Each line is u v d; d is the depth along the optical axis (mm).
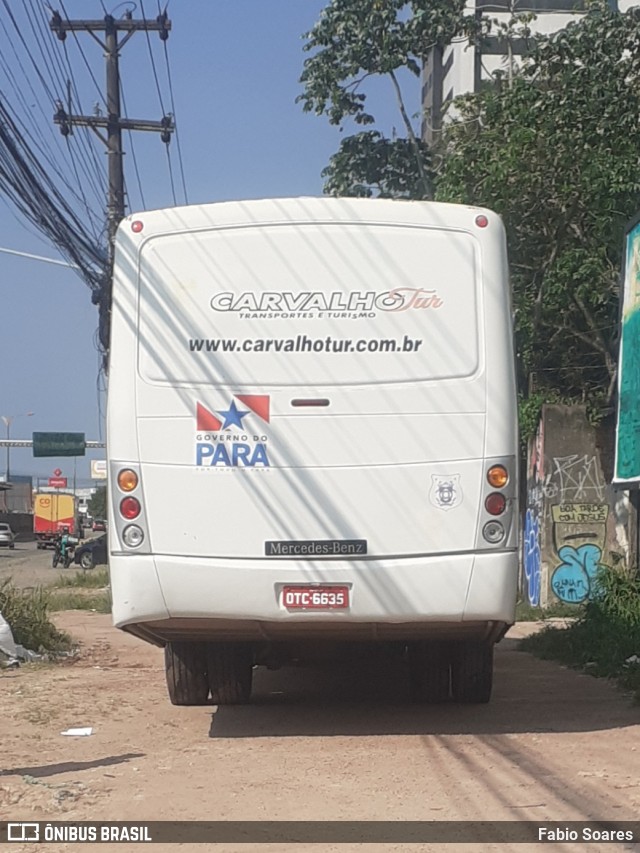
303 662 10516
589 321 18672
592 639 12312
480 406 7480
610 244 17391
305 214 7609
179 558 7430
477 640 8117
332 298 7543
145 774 6852
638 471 12023
